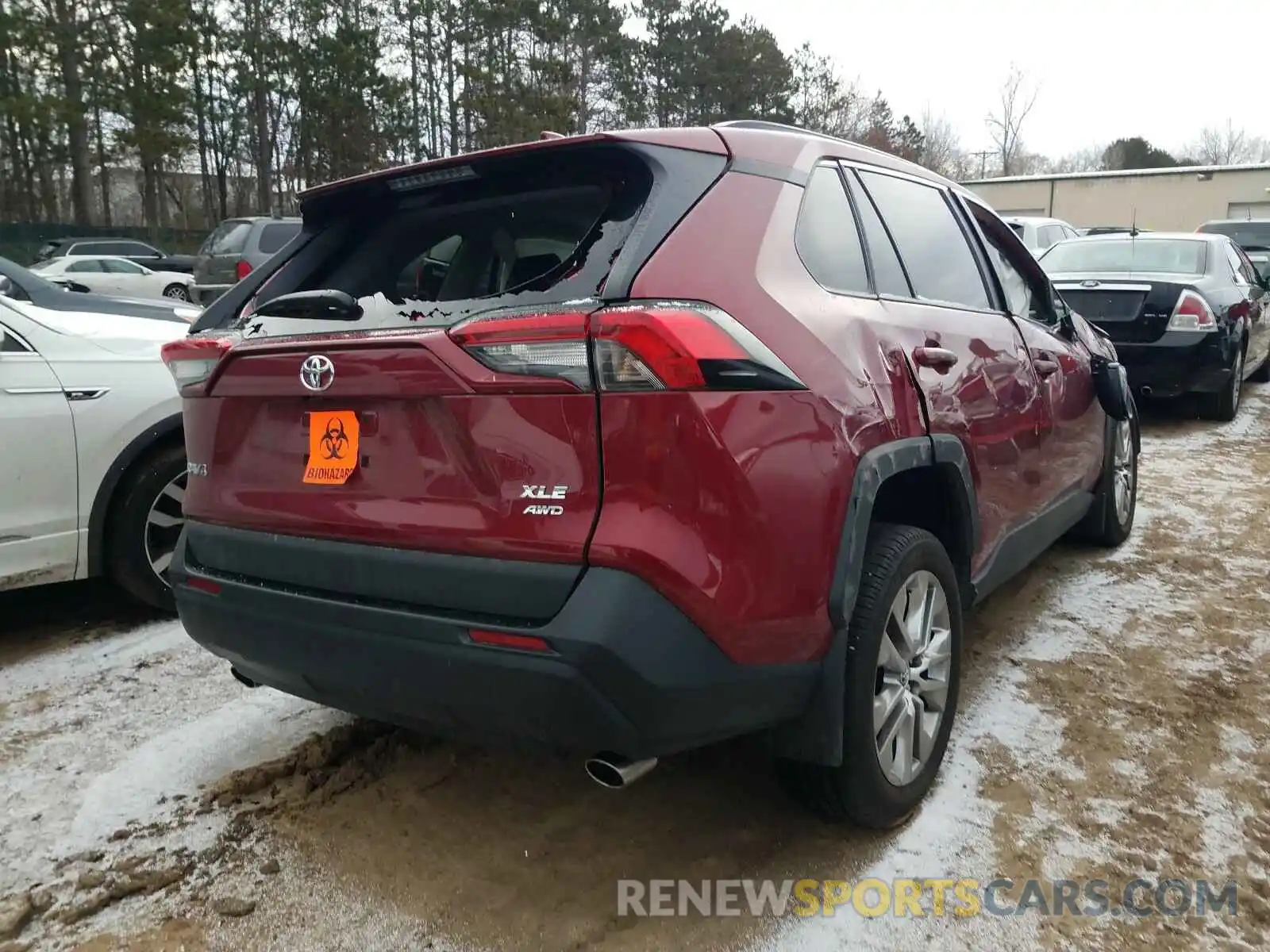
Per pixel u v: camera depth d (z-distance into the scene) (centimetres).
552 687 196
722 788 293
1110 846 260
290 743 318
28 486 381
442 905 241
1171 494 619
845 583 226
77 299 666
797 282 237
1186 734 317
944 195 350
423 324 221
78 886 248
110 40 3056
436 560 212
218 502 258
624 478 198
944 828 268
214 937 231
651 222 216
